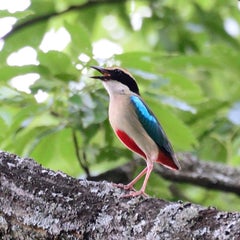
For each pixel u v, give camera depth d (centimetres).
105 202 719
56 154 1241
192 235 667
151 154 975
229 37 1797
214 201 1445
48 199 721
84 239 702
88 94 1156
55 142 1225
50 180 736
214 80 1784
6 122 1151
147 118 981
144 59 1203
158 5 1828
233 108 1441
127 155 1227
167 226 681
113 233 696
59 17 1750
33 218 715
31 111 1156
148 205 707
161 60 1400
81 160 1241
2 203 725
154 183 1231
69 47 1198
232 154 1477
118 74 1061
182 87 1257
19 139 1205
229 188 1362
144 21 1825
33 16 1586
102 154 1221
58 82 1166
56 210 715
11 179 734
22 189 729
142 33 1855
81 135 1222
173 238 673
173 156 986
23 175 738
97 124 1185
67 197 723
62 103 1178
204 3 1864
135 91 1065
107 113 1152
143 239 684
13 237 724
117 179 1216
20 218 718
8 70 1170
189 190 1460
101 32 1959
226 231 655
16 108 1231
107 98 1158
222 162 1462
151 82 1204
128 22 1833
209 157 1466
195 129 1457
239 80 1560
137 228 691
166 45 1777
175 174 1354
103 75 1066
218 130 1456
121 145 1240
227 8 1898
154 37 1859
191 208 685
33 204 720
